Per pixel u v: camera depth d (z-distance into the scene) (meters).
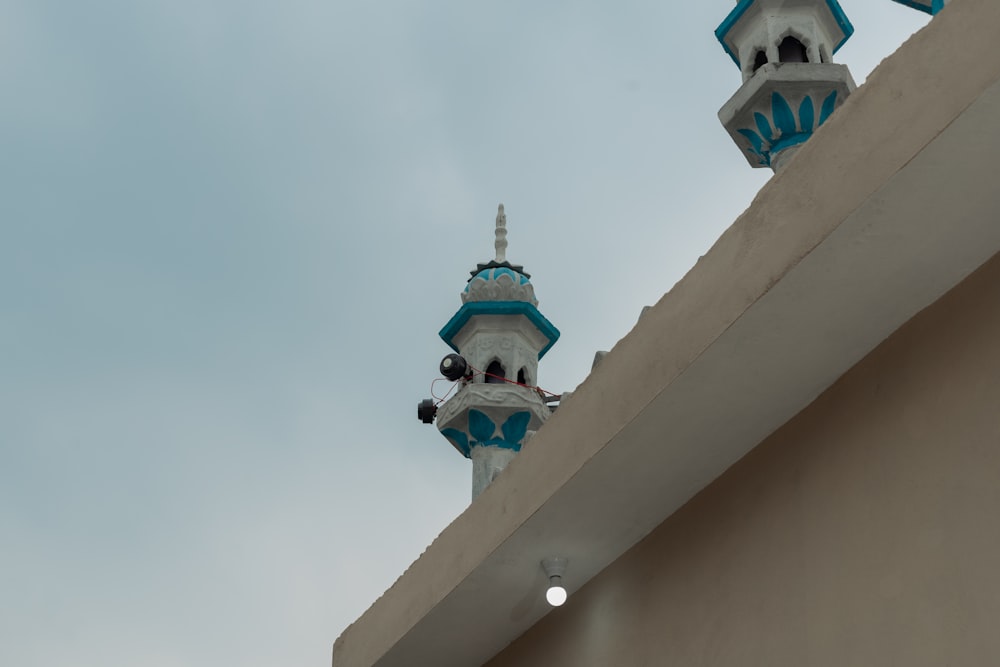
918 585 4.51
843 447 5.06
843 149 4.55
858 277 4.70
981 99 4.06
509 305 9.36
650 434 5.43
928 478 4.62
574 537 6.08
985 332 4.59
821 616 4.89
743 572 5.39
